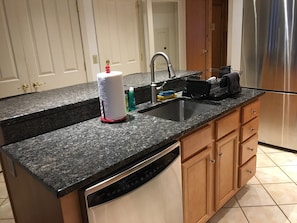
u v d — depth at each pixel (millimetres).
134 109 1795
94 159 1077
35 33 2914
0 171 2828
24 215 1330
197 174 1603
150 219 1239
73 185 905
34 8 2861
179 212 1463
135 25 3951
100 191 997
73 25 3223
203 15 4730
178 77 2314
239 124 1968
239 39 3098
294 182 2381
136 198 1133
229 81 1968
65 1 3102
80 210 1003
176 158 1357
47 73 3090
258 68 2924
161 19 4395
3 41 2691
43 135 1393
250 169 2223
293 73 2686
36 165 1058
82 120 1601
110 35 3643
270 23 2715
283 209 2051
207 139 1633
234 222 1940
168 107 2006
